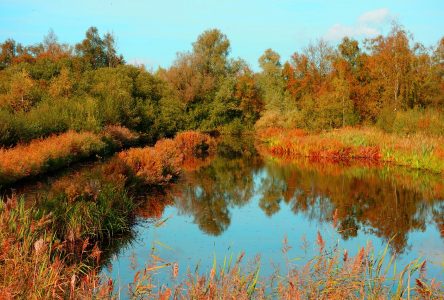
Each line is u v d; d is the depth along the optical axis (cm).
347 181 1938
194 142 3112
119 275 796
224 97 5016
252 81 5588
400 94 3309
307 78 5025
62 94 3198
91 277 597
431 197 1591
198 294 537
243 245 1019
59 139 2089
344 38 4616
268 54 5906
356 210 1403
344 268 597
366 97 3722
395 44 3319
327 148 2798
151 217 1266
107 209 1062
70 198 1035
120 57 5453
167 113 3741
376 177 2033
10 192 1379
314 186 1834
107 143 2519
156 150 2034
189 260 905
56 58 5009
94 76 3819
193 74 5044
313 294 574
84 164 2031
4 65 5141
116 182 1315
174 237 1080
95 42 5238
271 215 1334
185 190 1705
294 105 4641
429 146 2327
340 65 4209
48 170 1772
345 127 3331
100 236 1009
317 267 627
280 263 870
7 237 668
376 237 1095
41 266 599
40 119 2341
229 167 2403
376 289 595
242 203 1507
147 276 633
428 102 3438
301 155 2916
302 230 1162
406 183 1870
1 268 583
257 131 4769
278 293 613
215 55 5425
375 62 3634
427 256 945
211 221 1247
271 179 2012
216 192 1692
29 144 2006
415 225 1216
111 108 3016
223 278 605
